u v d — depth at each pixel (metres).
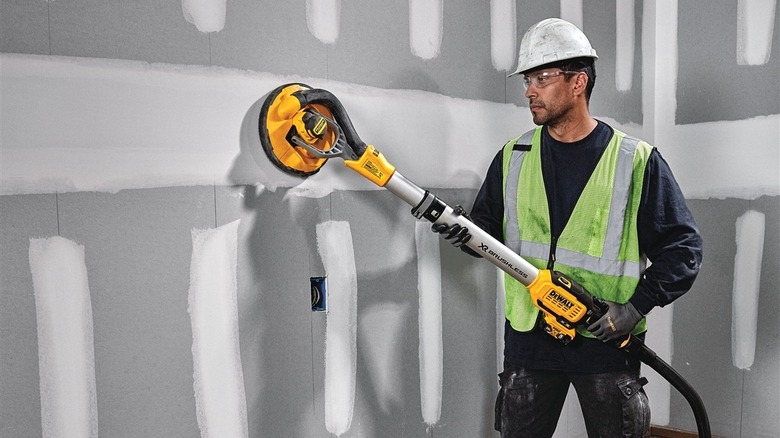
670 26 2.50
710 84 2.43
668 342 2.58
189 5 1.39
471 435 2.10
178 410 1.44
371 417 1.81
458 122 1.96
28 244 1.22
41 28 1.21
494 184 1.84
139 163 1.34
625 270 1.67
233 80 1.47
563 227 1.70
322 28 1.62
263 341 1.57
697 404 1.74
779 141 2.31
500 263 1.62
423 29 1.84
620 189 1.64
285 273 1.60
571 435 2.41
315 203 1.65
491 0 2.02
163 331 1.40
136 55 1.33
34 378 1.24
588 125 1.68
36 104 1.21
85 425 1.31
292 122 1.49
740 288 2.41
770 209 2.34
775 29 2.29
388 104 1.77
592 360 1.66
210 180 1.45
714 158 2.44
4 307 1.20
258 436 1.58
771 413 2.39
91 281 1.30
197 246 1.44
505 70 2.09
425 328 1.93
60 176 1.25
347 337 1.74
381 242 1.80
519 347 1.76
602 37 2.38
